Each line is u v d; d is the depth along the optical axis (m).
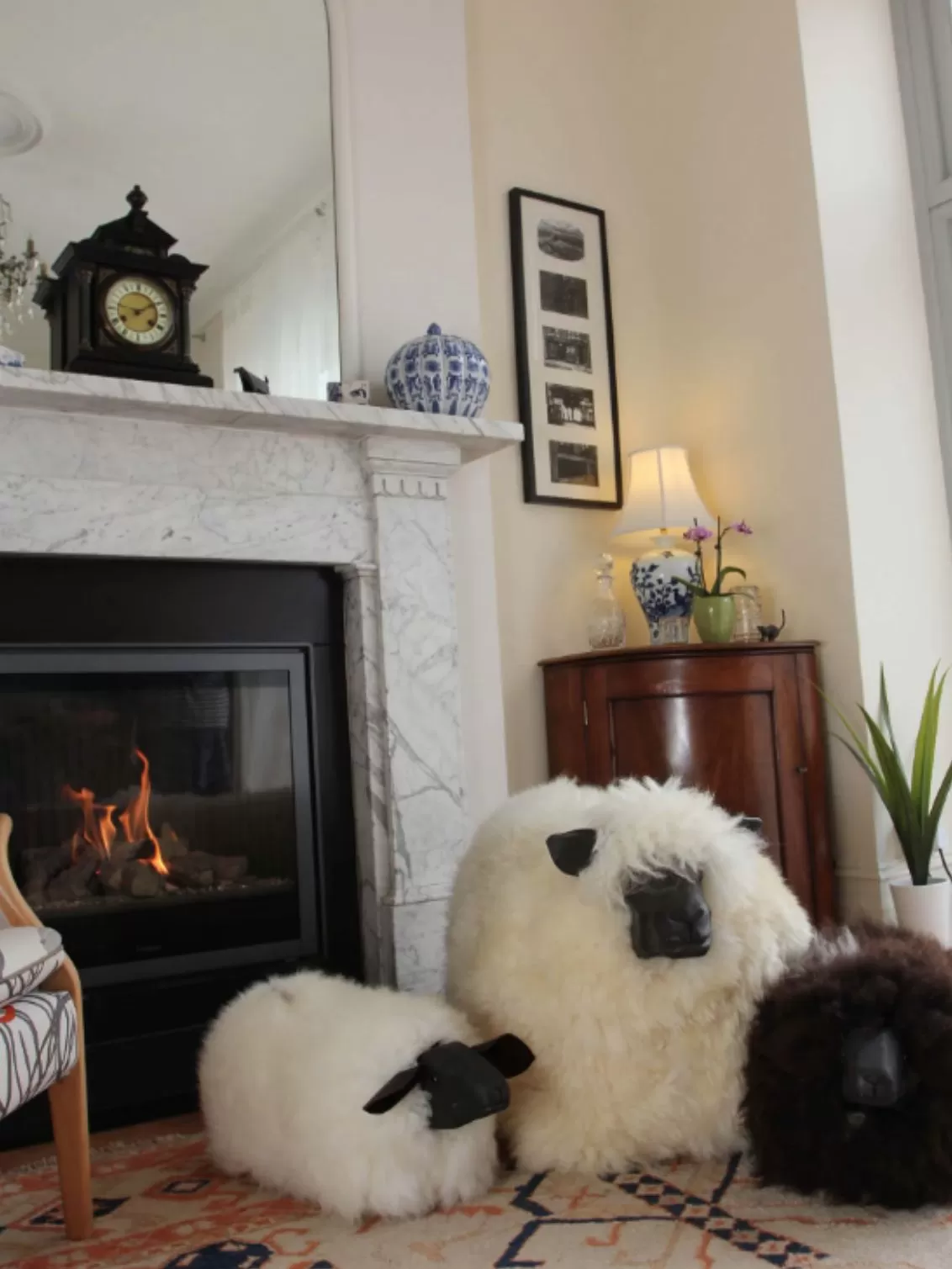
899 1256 1.18
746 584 2.95
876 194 2.88
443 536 2.33
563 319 3.12
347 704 2.30
